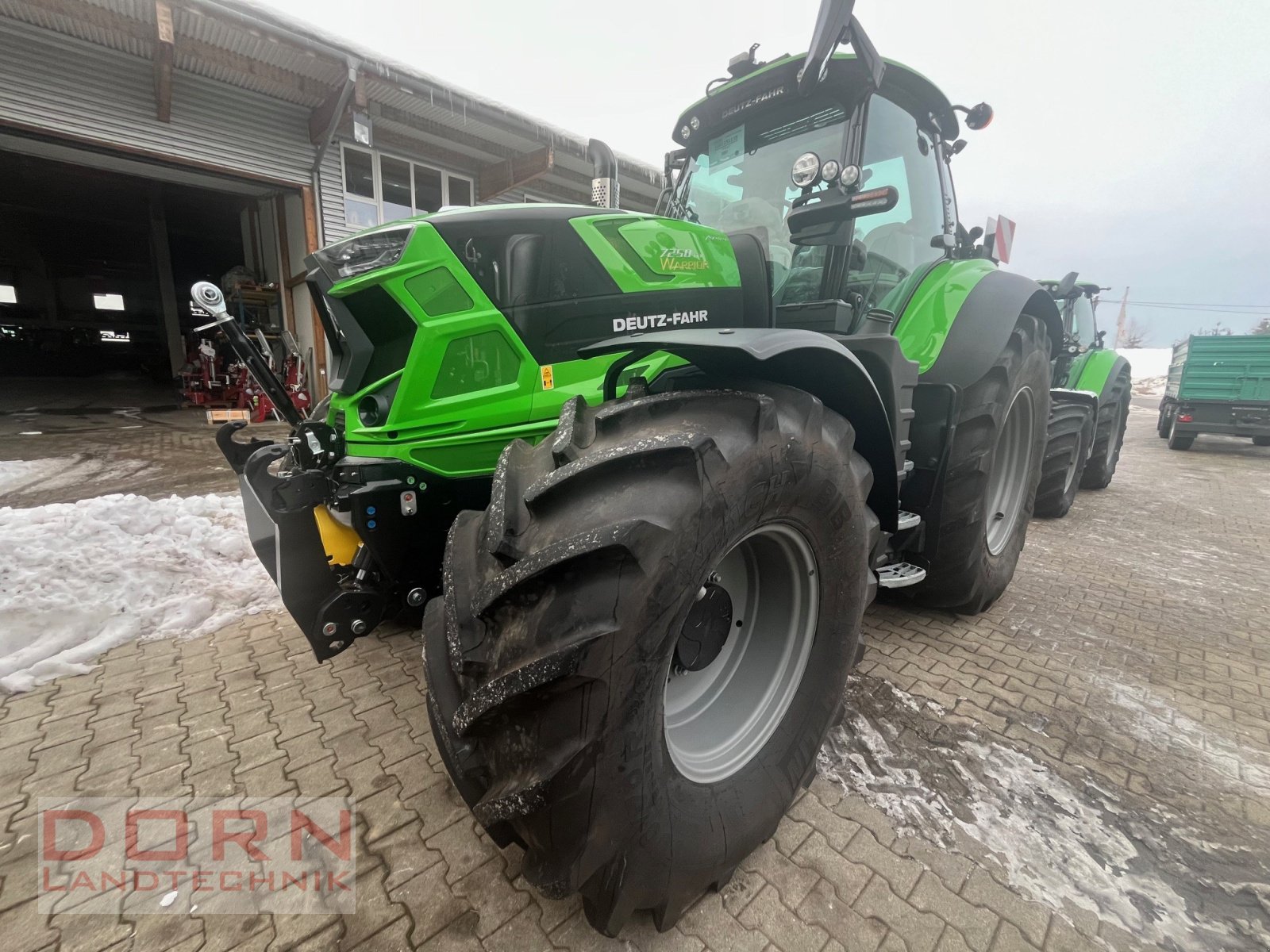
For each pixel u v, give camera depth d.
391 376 1.74
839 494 1.49
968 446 2.53
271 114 8.05
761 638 1.66
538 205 1.88
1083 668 2.54
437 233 1.73
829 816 1.68
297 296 9.73
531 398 1.84
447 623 1.25
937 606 2.92
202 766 1.83
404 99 8.01
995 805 1.74
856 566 1.61
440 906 1.40
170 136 7.41
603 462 1.15
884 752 1.96
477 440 1.80
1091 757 1.97
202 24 6.26
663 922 1.30
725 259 2.15
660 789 1.22
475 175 9.97
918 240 2.81
